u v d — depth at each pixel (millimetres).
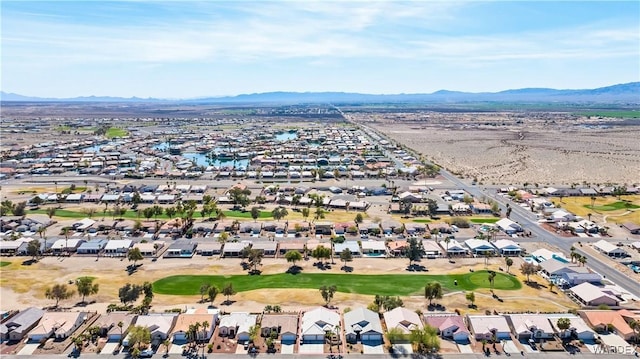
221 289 138750
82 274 151625
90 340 110375
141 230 195625
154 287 141500
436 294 129125
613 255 169000
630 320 116125
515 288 141375
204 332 111312
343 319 118312
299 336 112812
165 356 104938
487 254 168000
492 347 108562
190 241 179750
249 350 107000
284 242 178000
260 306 128875
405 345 108688
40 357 103750
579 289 135875
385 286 142625
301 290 139375
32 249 164000
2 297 133750
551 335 112250
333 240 178000
